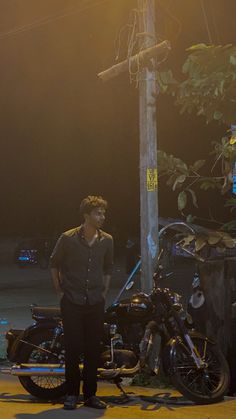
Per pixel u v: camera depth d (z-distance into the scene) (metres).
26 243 26.64
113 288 18.58
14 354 6.37
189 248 7.11
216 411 5.90
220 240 6.26
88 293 5.93
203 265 7.28
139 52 7.79
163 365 6.18
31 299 16.83
